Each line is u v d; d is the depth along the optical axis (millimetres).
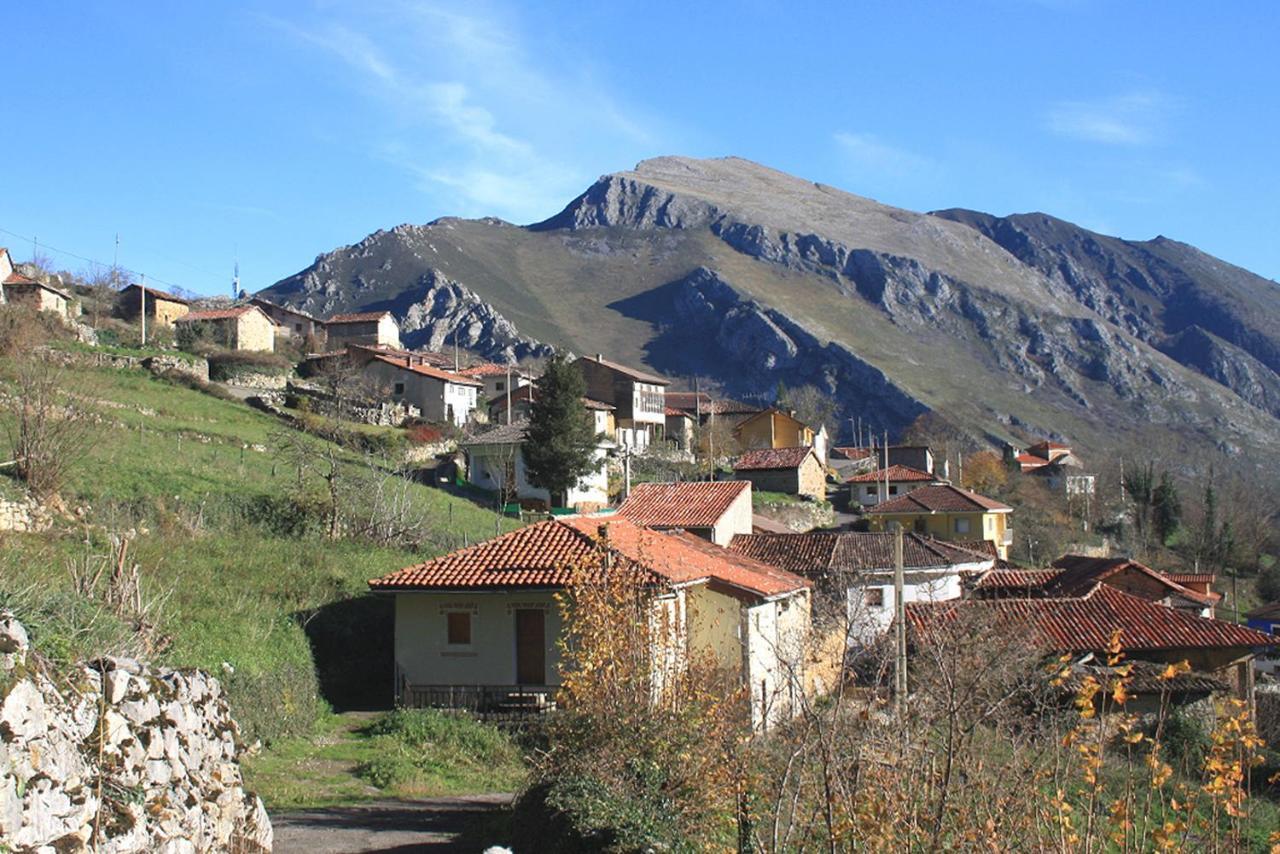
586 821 11445
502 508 43688
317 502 33656
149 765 9445
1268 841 7945
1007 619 18156
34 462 26781
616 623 13898
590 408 74938
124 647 12328
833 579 29219
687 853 11039
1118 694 8430
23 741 7504
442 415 69312
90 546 23234
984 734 9133
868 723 8945
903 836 8188
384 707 23578
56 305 63469
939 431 144500
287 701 20750
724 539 40969
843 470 95188
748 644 23062
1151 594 41531
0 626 8070
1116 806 7895
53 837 7645
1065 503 89375
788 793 9648
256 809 11898
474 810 15695
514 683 23938
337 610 26078
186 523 28984
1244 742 8195
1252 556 80500
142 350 57750
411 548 33719
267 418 53469
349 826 14477
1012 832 7949
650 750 12656
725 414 99000
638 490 44031
